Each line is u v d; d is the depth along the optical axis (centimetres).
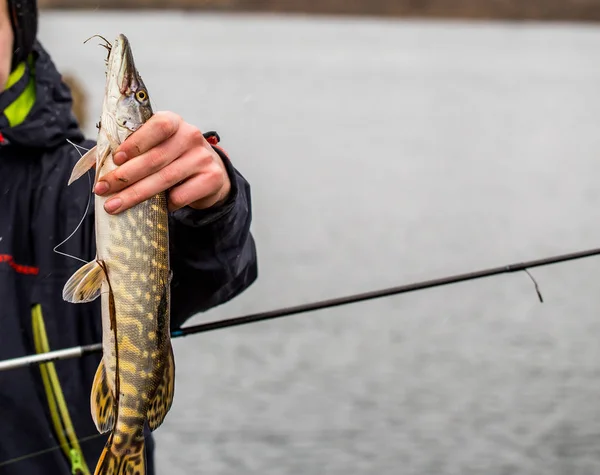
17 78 317
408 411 820
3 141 310
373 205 1944
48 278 312
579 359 962
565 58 10556
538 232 1688
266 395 850
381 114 4422
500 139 3519
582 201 2089
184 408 816
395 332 1041
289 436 764
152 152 237
